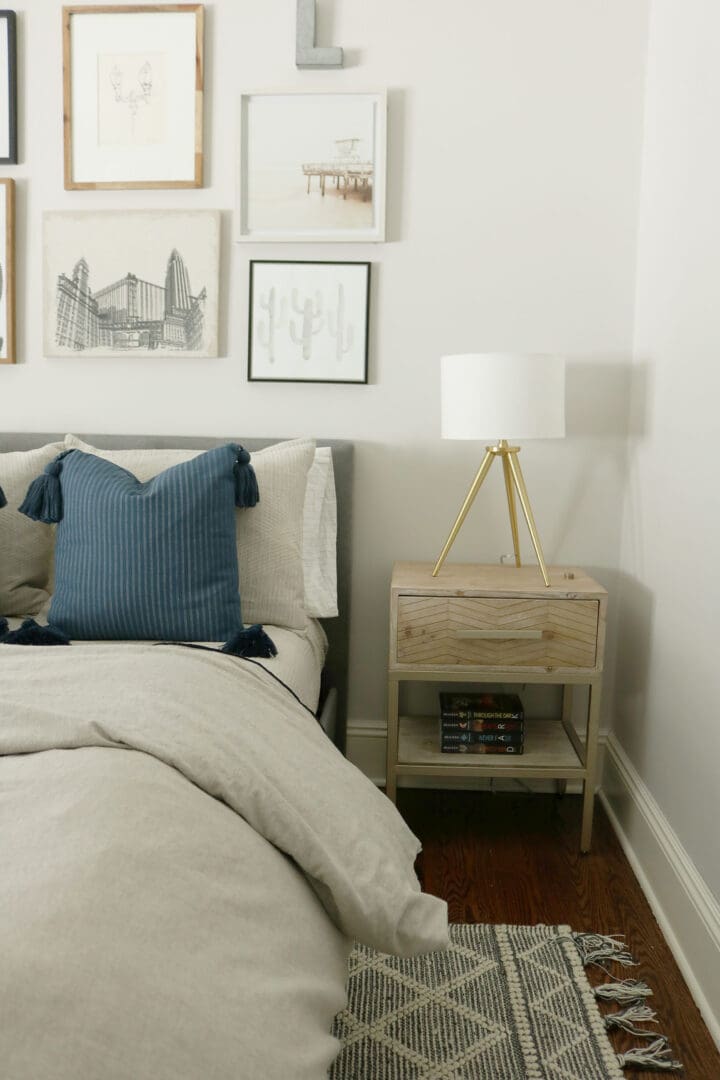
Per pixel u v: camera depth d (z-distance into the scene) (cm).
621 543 269
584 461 268
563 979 179
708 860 179
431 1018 167
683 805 197
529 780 279
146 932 96
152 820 112
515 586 233
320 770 148
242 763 134
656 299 237
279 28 261
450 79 259
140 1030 86
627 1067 157
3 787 117
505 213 262
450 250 264
